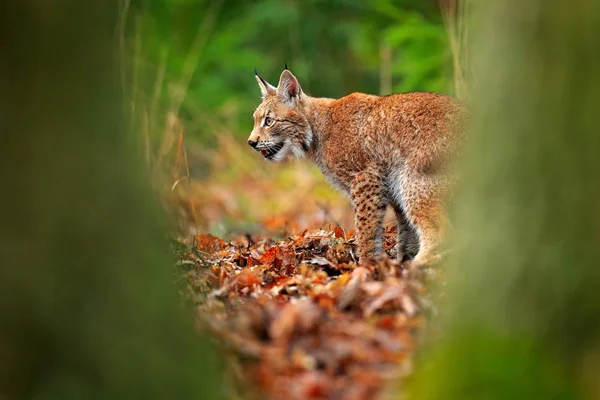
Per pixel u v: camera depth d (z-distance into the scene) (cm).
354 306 902
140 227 649
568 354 635
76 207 606
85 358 606
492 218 659
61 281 598
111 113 637
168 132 1560
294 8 3002
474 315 668
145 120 1362
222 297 959
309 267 1132
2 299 579
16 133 585
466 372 661
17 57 585
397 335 830
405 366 760
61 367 598
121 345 623
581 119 616
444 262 991
